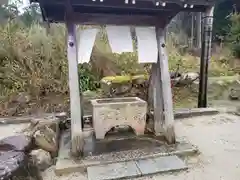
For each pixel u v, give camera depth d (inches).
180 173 85.9
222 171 87.0
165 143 109.7
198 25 455.8
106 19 102.7
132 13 105.0
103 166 89.8
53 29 263.7
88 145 109.1
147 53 108.4
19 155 77.6
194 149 102.2
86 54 101.0
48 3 92.4
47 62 228.4
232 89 239.3
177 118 163.2
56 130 116.4
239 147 109.8
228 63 344.5
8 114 177.9
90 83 243.6
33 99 207.3
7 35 232.2
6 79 213.5
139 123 117.7
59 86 223.1
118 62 265.1
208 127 141.6
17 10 335.3
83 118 140.6
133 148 104.7
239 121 154.0
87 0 90.7
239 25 366.6
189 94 243.8
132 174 83.7
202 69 181.2
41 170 89.1
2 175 63.9
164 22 107.4
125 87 216.8
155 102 120.5
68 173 88.3
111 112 114.0
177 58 332.2
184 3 93.5
